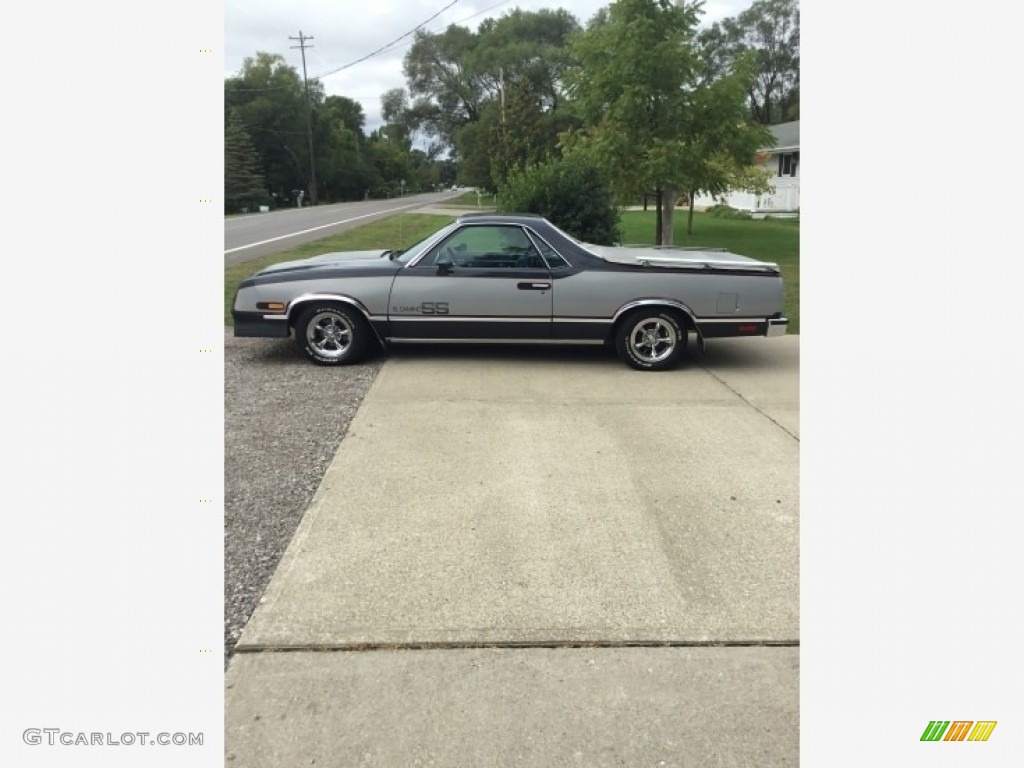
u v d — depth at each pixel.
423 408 5.53
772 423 5.25
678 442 4.83
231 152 59.19
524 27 67.75
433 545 3.42
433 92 75.50
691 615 2.90
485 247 6.78
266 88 71.62
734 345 8.11
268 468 4.32
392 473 4.26
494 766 2.17
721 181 13.31
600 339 6.85
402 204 60.09
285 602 2.96
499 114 43.06
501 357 7.28
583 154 13.02
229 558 3.29
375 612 2.90
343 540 3.46
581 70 13.40
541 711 2.39
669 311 6.76
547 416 5.36
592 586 3.10
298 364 6.95
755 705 2.44
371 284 6.74
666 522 3.67
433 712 2.38
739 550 3.40
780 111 65.62
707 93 12.60
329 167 78.12
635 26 12.15
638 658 2.65
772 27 63.16
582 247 6.85
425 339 6.88
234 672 2.56
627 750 2.24
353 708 2.40
